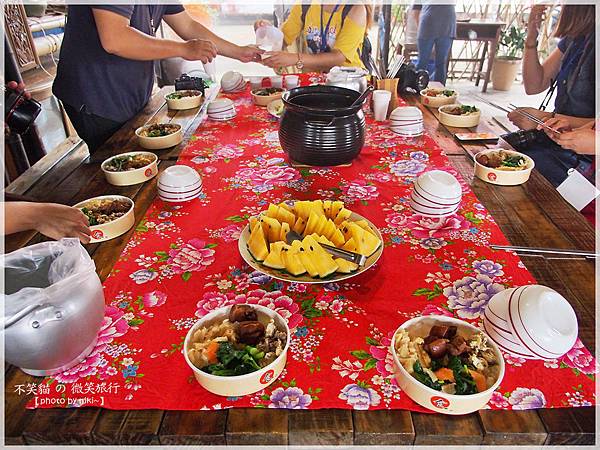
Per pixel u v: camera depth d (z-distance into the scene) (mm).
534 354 752
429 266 1012
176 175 1294
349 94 1428
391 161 1557
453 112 1943
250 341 744
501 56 5168
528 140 1871
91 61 1885
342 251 951
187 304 904
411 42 4883
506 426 662
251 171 1498
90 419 674
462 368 692
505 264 1015
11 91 1491
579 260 1024
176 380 738
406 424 665
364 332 831
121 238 1125
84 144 2158
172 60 3023
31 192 1556
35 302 668
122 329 841
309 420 669
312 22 2832
